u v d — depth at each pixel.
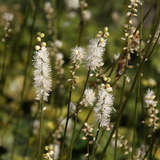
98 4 3.25
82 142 1.62
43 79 1.10
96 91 1.21
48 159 1.18
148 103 1.19
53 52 1.46
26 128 1.93
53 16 1.61
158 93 1.21
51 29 1.61
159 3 1.26
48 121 1.75
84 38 1.94
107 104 1.11
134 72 1.28
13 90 2.09
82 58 1.13
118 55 1.25
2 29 1.40
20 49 2.49
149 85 1.64
